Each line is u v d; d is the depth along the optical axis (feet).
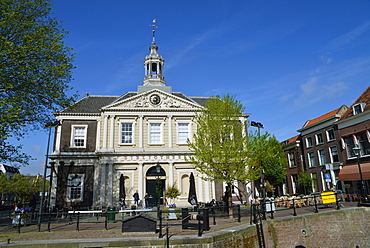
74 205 93.25
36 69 57.11
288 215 53.78
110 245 34.58
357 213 56.03
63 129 100.78
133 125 99.55
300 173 125.49
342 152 102.17
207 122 76.79
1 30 53.11
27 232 45.91
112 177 93.76
